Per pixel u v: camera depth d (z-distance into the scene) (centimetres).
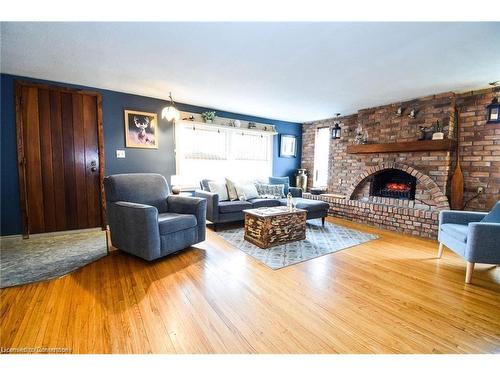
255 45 213
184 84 323
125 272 222
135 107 379
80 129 345
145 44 214
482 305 177
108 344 132
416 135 379
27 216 318
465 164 351
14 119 304
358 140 457
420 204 378
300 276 219
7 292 185
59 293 184
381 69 264
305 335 142
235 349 131
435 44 206
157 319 154
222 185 405
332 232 366
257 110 468
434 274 228
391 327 151
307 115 511
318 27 183
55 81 320
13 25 185
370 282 210
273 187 455
